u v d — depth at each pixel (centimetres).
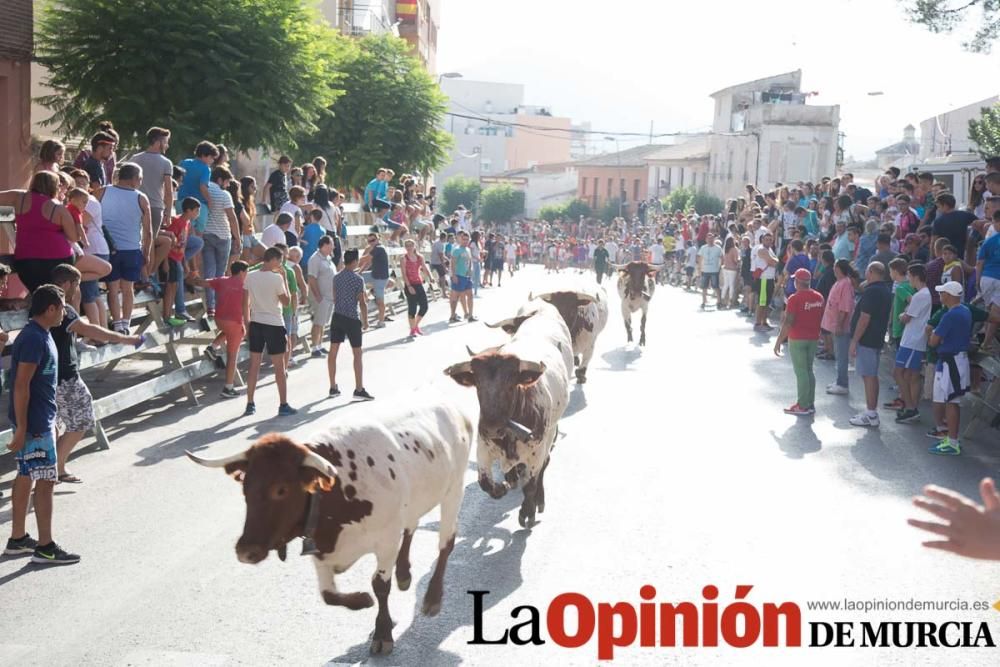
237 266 1407
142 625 702
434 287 3172
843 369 1584
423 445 673
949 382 1216
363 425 645
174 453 1138
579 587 780
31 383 807
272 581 783
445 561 723
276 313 1325
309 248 1872
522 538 890
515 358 826
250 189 1712
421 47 6562
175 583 776
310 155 3212
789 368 1809
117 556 830
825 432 1316
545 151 13238
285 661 648
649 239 5044
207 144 1488
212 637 683
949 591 782
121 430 1247
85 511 942
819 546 873
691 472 1102
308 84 2144
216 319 1419
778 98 6831
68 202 1143
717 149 6775
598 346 2075
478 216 9919
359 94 3266
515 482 884
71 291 960
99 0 1978
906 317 1388
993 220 1461
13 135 2159
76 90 2023
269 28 2062
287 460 570
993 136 2583
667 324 2494
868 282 1355
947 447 1212
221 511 943
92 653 658
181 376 1372
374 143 3234
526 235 8438
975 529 258
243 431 1240
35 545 834
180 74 1972
